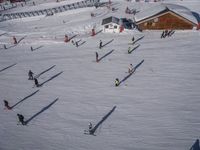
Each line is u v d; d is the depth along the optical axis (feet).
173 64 124.47
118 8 213.25
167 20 160.76
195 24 158.30
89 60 136.87
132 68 123.54
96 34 167.43
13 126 93.86
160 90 106.63
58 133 88.79
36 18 219.41
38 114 99.30
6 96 113.09
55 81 121.19
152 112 94.32
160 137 82.79
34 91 114.93
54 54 148.66
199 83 108.27
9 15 231.91
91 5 227.81
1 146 84.17
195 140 80.18
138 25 165.48
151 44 147.02
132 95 105.19
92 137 85.66
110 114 95.61
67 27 184.03
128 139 83.35
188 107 94.73
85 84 116.37
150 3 219.00
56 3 256.32
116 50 144.05
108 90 110.11
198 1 213.66
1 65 142.10
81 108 100.53
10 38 176.96
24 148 82.84
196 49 136.15
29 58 147.23
